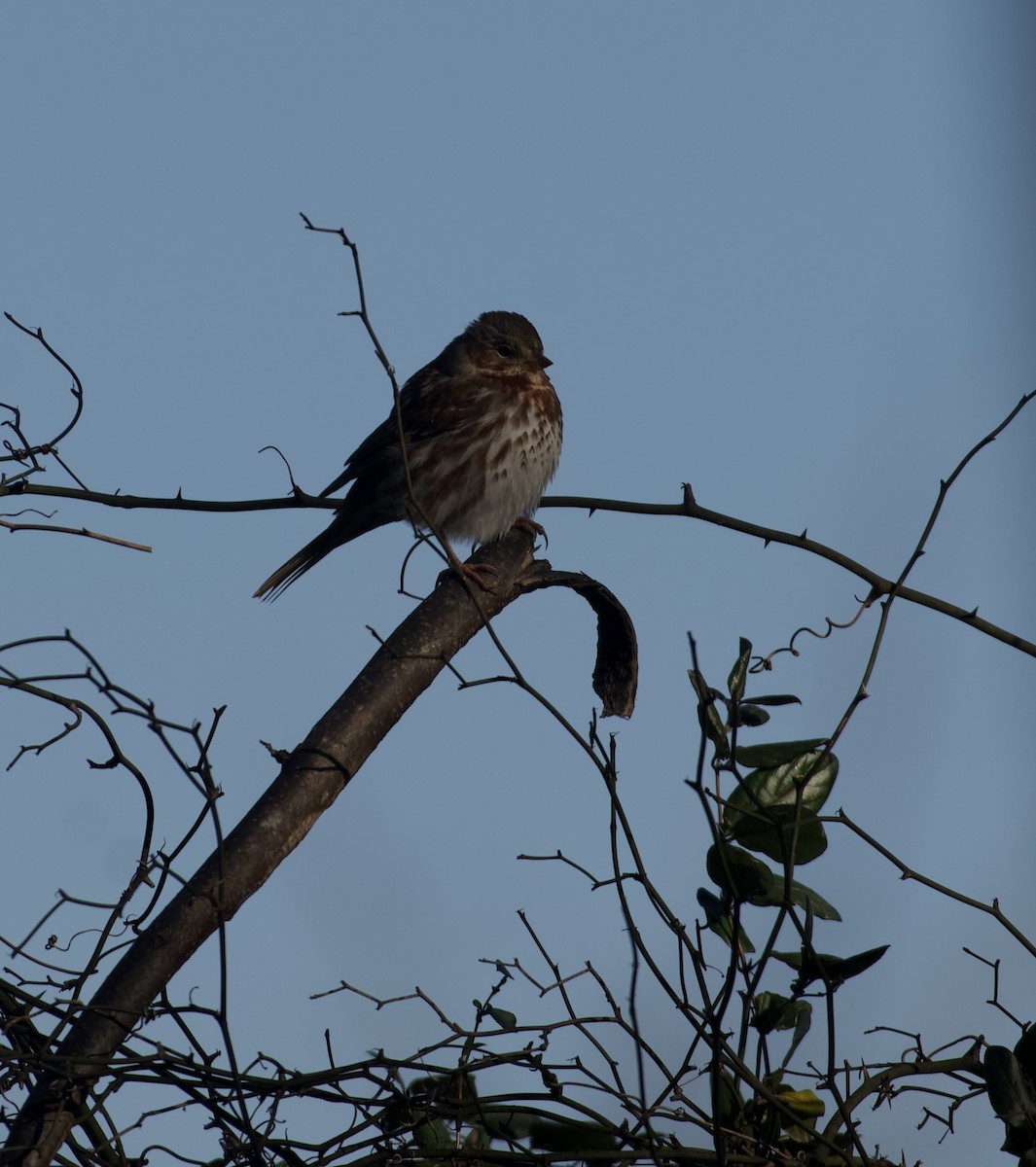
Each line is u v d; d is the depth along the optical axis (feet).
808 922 22.24
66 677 22.30
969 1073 23.31
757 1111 22.75
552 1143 22.95
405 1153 21.71
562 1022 22.26
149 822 22.75
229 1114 21.61
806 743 23.08
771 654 25.30
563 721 22.84
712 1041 20.88
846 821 23.27
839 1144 22.98
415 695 25.89
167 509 32.83
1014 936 23.32
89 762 22.57
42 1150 20.17
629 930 21.22
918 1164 22.84
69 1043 21.13
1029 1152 21.79
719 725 23.16
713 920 23.81
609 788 21.98
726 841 22.98
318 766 23.86
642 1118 20.80
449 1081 22.09
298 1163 21.63
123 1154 21.48
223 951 20.86
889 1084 23.09
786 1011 23.32
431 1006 22.39
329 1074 21.74
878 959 22.62
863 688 22.71
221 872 20.77
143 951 21.68
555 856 22.77
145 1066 21.35
